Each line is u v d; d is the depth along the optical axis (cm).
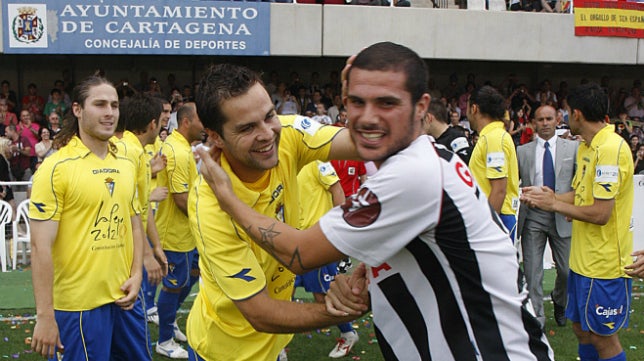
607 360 379
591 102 367
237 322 230
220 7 1106
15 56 1310
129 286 326
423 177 159
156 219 461
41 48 1070
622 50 1245
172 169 457
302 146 223
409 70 159
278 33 1130
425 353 176
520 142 1147
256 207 211
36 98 1230
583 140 384
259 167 192
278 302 199
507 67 1487
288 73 1402
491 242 170
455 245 166
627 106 1426
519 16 1203
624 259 368
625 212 366
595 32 1228
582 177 380
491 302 171
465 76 1477
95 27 1078
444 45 1185
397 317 178
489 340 170
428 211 161
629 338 501
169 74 1362
